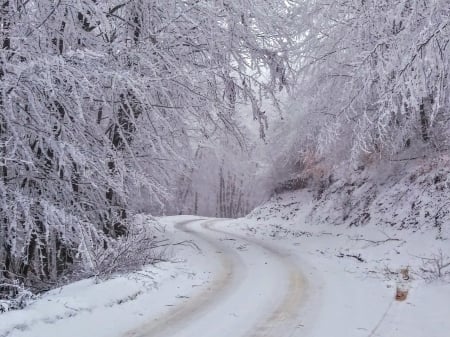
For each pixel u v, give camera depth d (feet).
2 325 19.62
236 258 47.26
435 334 21.30
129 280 30.25
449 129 46.65
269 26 50.67
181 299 28.81
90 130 33.40
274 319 24.12
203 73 41.50
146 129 39.78
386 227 52.34
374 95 51.39
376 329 22.24
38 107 26.78
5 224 27.76
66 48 33.12
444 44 31.17
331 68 59.11
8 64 25.49
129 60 35.65
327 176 78.79
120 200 40.96
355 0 48.39
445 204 46.39
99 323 22.70
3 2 27.81
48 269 35.32
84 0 30.48
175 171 49.67
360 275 37.14
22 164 28.37
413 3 34.53
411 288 31.35
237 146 59.06
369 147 61.31
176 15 40.24
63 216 26.53
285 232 70.38
